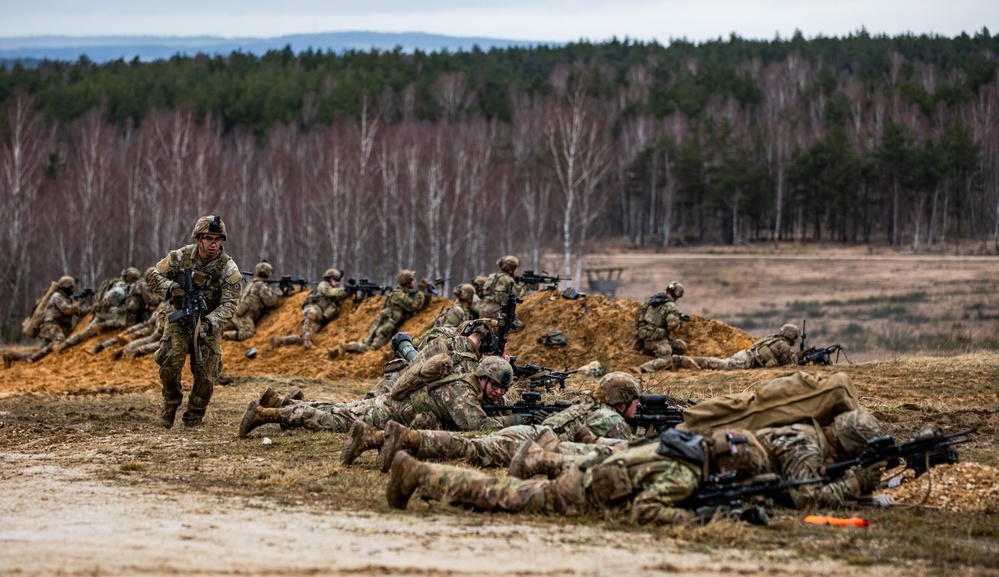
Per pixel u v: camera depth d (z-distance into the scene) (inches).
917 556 373.1
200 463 582.9
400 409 611.5
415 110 6195.9
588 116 4274.1
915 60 7642.7
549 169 4101.9
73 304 1435.8
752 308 2947.8
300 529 400.5
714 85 6441.9
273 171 4217.5
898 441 613.3
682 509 410.6
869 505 462.3
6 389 1085.8
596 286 3265.3
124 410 828.6
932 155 4116.6
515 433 533.3
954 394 798.5
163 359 732.0
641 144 5270.7
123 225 3567.9
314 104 6043.3
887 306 2691.9
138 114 6072.8
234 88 6299.2
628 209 5187.0
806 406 465.1
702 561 357.1
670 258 4069.9
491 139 4606.3
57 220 3462.1
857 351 1596.9
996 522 436.1
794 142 4916.3
